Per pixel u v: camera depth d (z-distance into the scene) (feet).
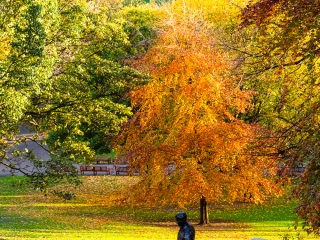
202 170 92.53
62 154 85.71
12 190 144.15
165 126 95.81
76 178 75.05
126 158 97.35
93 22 79.10
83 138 140.46
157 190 94.58
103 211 114.93
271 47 45.06
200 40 91.30
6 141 75.61
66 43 71.87
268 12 43.80
